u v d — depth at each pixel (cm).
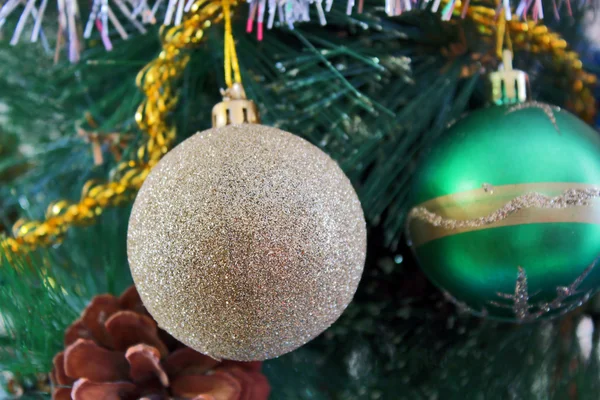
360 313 25
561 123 21
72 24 20
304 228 17
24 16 20
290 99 25
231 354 18
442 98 26
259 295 17
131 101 27
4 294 22
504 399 23
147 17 21
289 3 20
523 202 20
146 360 20
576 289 20
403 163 25
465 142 21
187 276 17
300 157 18
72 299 24
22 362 21
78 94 28
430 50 26
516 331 25
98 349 20
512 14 23
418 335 25
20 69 28
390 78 26
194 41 22
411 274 26
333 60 26
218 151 18
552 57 24
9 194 30
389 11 19
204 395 19
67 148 29
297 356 24
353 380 24
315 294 18
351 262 18
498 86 22
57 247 26
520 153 20
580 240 20
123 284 25
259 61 26
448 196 20
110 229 27
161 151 23
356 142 25
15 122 29
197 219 17
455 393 24
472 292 21
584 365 24
